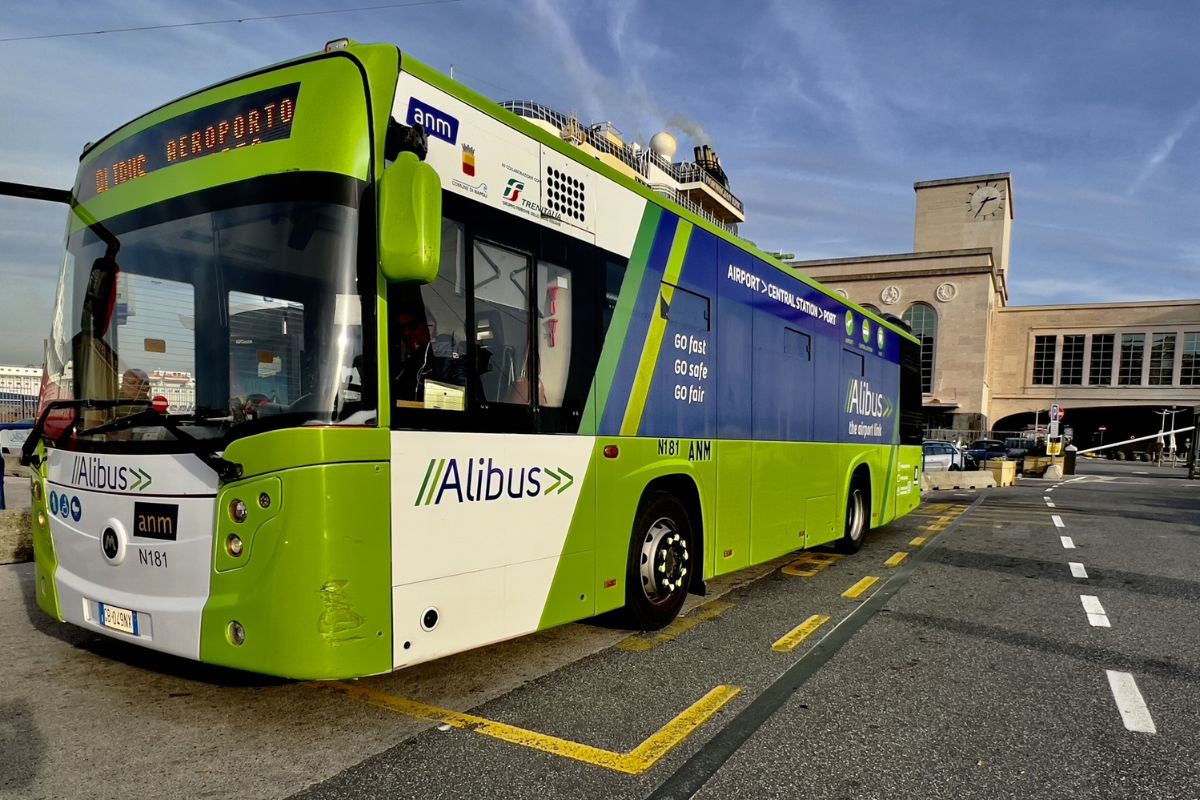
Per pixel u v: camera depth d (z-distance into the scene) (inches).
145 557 136.2
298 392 124.3
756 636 211.6
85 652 183.2
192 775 122.7
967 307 2244.1
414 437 134.0
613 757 133.0
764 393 267.6
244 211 132.0
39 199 167.3
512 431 156.1
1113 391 2524.6
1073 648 204.2
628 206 196.4
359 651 124.6
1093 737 146.3
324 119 128.2
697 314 225.6
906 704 161.6
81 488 148.9
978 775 129.4
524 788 120.9
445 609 140.1
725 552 241.4
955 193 2773.1
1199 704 164.6
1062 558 352.2
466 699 159.5
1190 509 607.2
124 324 145.9
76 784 119.2
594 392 181.5
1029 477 1177.4
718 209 1391.5
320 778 122.6
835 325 335.9
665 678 174.9
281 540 121.4
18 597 233.5
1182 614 243.6
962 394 2237.9
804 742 141.3
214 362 132.4
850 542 355.9
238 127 136.3
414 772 125.5
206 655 127.3
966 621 231.8
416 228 120.0
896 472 427.8
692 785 123.3
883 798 120.8
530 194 163.6
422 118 138.7
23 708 149.4
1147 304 2474.2
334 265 124.9
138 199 147.5
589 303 180.5
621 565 192.1
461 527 143.7
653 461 203.6
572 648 198.2
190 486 129.9
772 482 273.3
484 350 150.3
